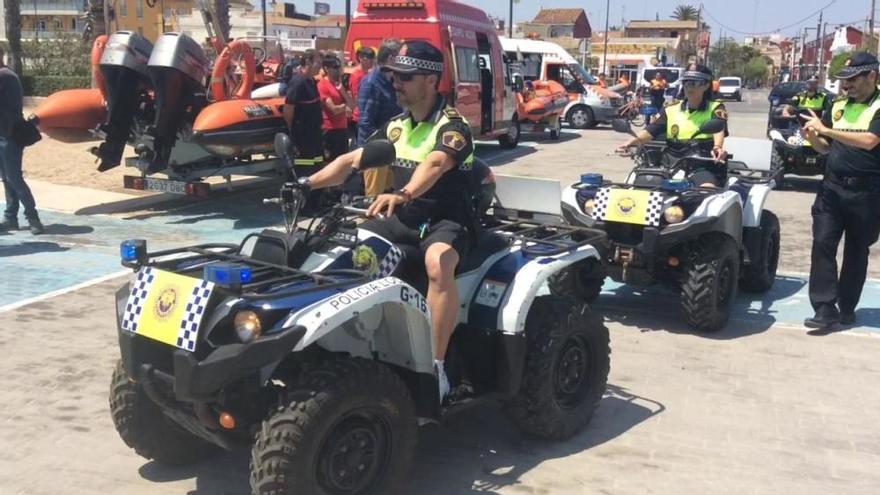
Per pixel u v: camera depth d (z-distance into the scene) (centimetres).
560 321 444
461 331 432
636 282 667
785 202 1323
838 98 654
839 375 577
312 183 395
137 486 404
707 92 727
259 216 1095
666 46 7356
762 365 595
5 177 924
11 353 571
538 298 462
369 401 346
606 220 656
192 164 1065
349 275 368
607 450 455
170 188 1035
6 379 526
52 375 535
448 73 1548
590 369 474
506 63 2011
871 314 723
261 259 388
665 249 642
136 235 959
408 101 410
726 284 663
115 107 1030
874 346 639
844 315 689
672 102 751
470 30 1673
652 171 694
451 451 449
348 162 409
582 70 2783
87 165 1447
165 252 394
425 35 1520
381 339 385
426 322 371
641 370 580
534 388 435
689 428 486
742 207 704
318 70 1052
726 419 500
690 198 652
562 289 682
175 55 983
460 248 403
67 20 7088
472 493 403
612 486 415
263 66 1445
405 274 405
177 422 377
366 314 370
